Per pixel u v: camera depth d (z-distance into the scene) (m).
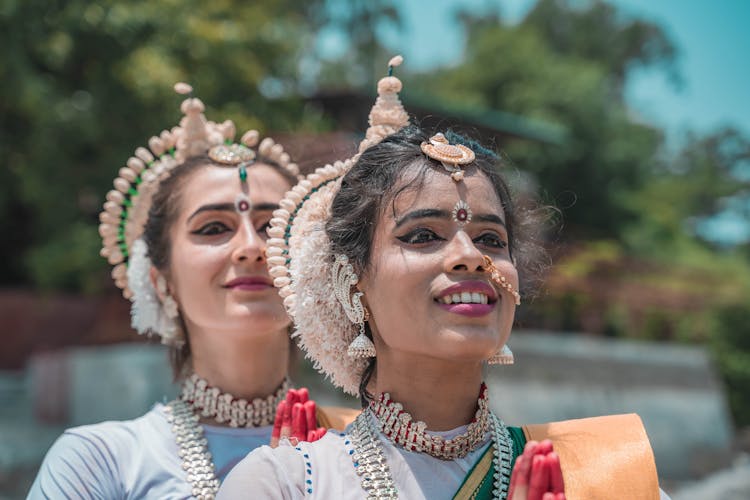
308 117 14.94
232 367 3.85
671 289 18.31
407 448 2.60
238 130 12.02
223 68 12.87
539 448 2.33
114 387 12.56
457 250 2.48
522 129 19.03
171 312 4.05
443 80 29.50
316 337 2.92
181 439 3.75
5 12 11.32
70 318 16.39
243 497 2.46
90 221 14.63
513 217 3.01
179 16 12.61
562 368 13.35
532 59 27.19
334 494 2.50
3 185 14.20
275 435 3.16
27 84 11.49
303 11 24.09
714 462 13.78
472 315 2.44
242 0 14.63
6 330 16.56
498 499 2.55
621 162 25.67
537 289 3.31
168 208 4.02
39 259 13.78
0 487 9.95
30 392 15.22
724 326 18.73
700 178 35.09
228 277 3.75
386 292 2.55
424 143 2.70
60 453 3.60
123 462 3.64
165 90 12.12
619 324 17.17
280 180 4.05
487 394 2.72
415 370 2.62
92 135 12.16
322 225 2.90
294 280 2.99
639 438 2.68
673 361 14.55
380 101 3.37
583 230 24.53
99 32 12.17
